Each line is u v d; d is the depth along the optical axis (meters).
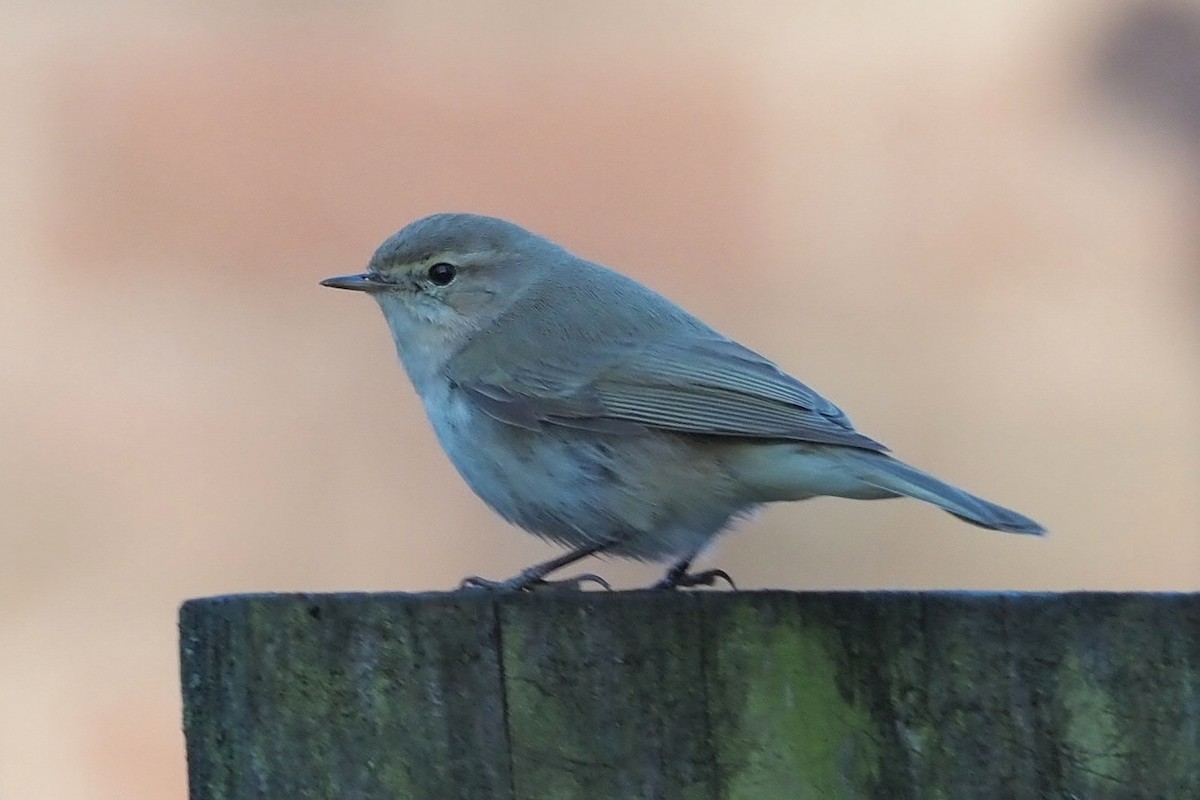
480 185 14.47
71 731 11.44
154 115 14.55
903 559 12.35
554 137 14.64
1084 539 12.48
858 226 14.24
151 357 13.29
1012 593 5.86
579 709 5.96
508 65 14.96
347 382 13.11
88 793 11.25
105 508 12.38
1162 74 14.75
